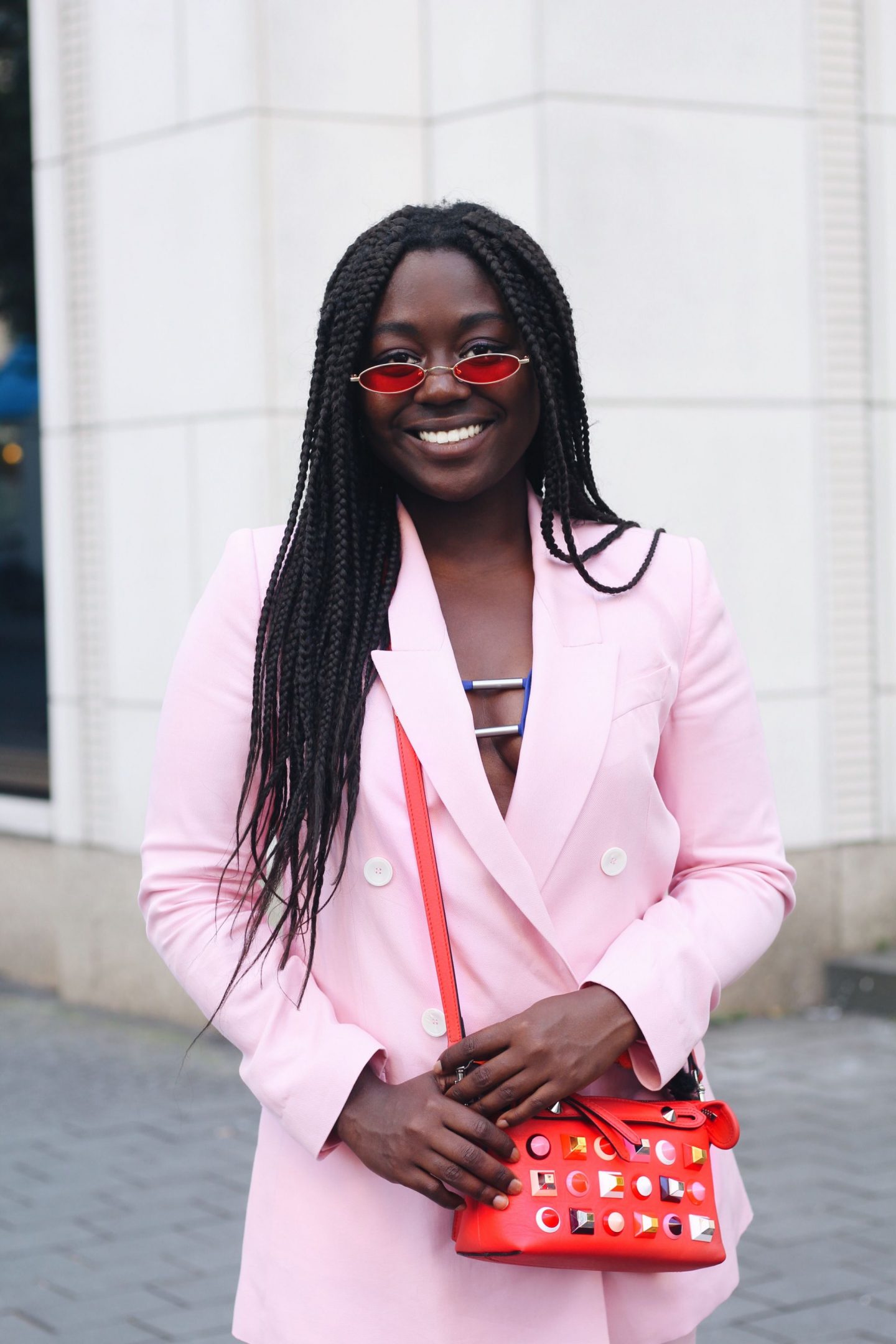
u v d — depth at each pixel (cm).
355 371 212
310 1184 209
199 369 663
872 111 709
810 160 691
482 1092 192
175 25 663
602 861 207
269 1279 211
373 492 218
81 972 754
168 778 216
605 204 642
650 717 210
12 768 826
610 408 648
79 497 732
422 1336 203
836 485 706
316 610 210
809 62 689
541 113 628
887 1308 415
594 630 212
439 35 662
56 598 745
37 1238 475
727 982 211
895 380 719
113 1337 407
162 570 688
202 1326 413
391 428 210
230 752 214
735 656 224
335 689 206
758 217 679
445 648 208
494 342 208
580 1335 205
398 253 209
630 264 649
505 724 208
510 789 207
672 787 223
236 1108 602
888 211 714
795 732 698
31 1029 715
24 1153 555
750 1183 504
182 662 218
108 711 724
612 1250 192
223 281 650
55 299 733
